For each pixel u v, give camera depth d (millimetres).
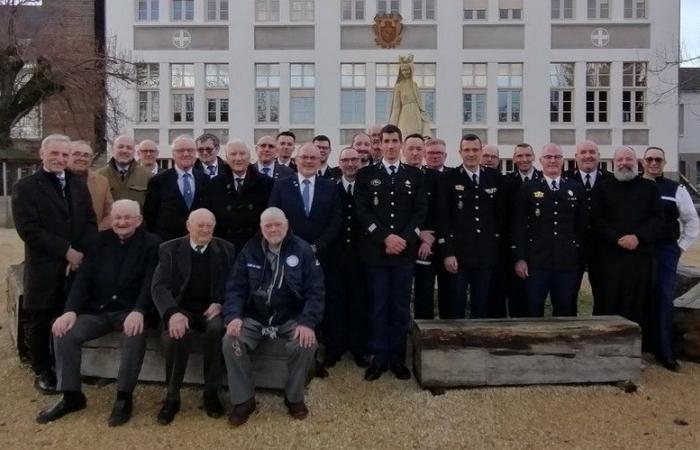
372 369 5680
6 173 25156
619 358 5363
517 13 26484
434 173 6258
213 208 5961
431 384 5301
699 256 14445
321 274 5188
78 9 27250
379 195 5676
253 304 5141
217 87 26734
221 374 4996
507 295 6777
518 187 6410
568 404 5055
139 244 5324
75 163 6055
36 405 5148
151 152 7746
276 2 26625
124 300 5254
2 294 9266
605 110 26625
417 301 6348
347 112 26516
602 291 6191
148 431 4648
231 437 4562
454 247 6066
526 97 26203
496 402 5086
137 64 22844
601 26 26141
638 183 6039
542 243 5969
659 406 5047
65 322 4941
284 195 5824
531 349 5320
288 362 4898
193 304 5141
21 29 20312
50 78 19672
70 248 5375
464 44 26234
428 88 26312
